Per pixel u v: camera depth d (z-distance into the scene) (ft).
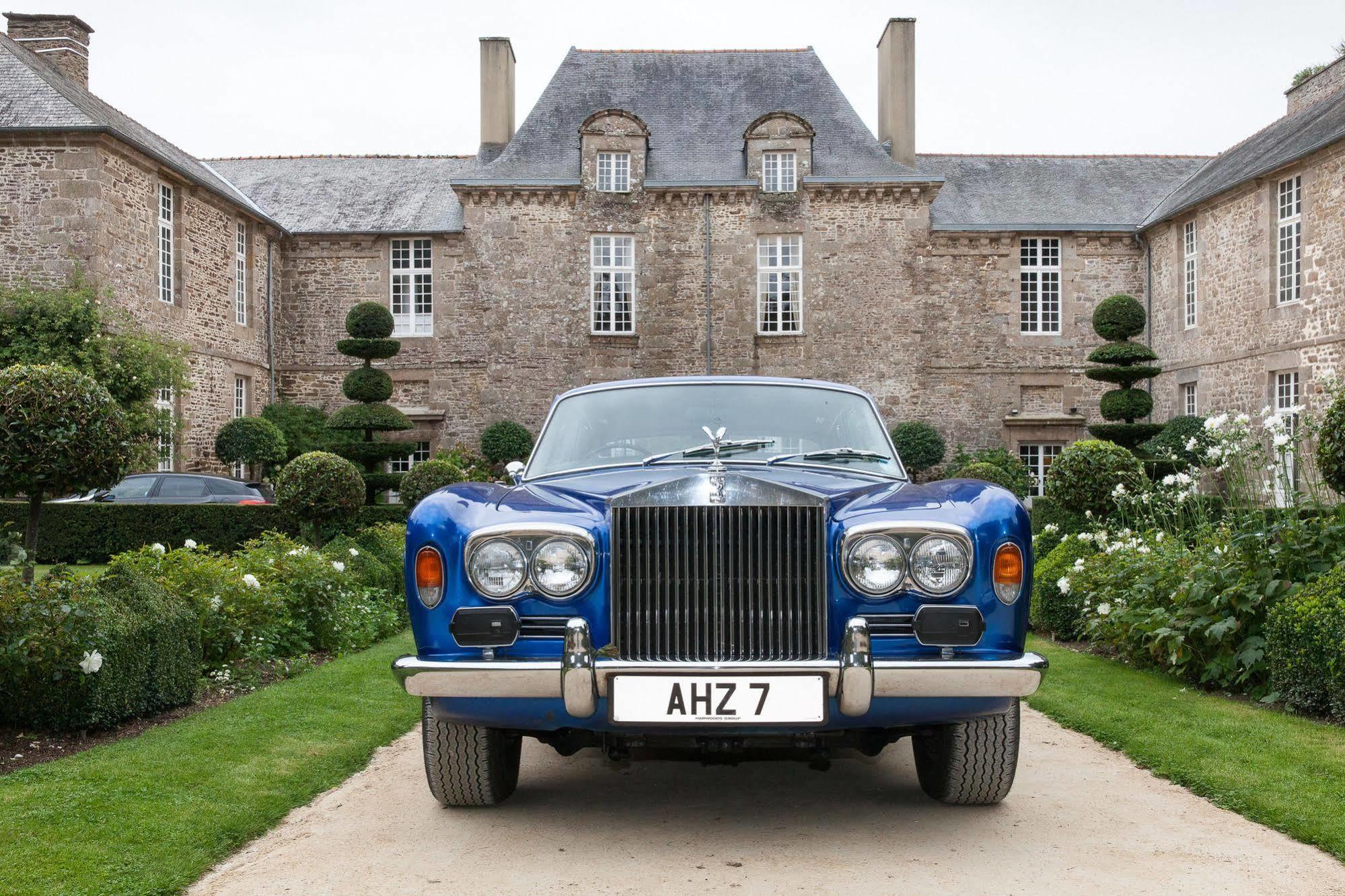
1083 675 20.84
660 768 15.03
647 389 15.17
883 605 10.85
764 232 77.20
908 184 76.38
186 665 18.26
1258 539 19.34
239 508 48.06
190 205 64.28
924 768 13.41
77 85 62.59
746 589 10.73
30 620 15.57
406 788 13.78
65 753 15.05
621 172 77.56
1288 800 12.25
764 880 10.20
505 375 76.59
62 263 52.80
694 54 85.20
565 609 10.86
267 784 13.32
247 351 72.28
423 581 10.98
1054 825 11.90
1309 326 58.44
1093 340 78.89
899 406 77.10
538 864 10.72
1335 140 54.19
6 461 18.38
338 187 82.58
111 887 9.76
